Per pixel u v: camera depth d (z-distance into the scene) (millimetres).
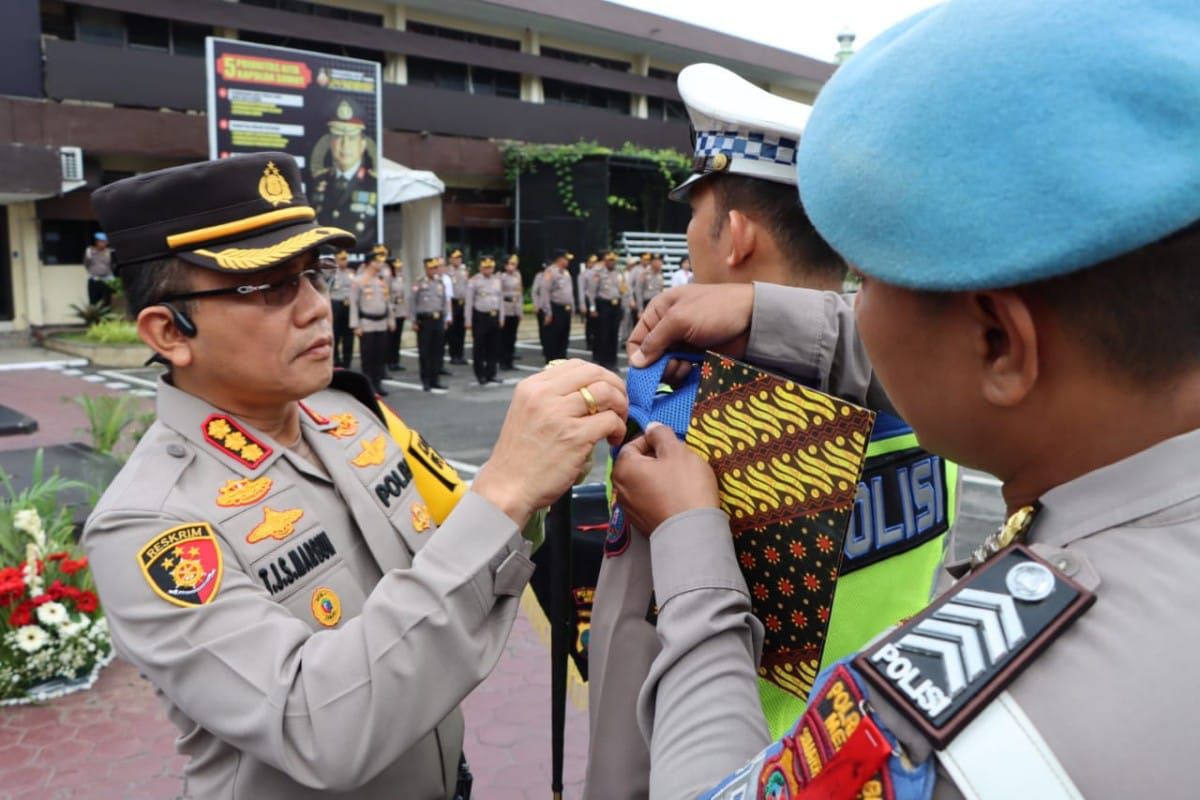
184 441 1308
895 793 536
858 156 589
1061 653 541
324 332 1389
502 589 1107
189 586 1133
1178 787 487
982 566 613
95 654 3828
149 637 1134
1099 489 600
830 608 974
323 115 15508
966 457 679
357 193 16078
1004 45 537
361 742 1049
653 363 1188
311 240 1333
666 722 809
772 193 1213
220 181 1296
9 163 14133
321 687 1064
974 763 518
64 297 16688
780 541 992
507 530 1101
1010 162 524
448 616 1064
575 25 22969
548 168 21531
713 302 1141
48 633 3674
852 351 1129
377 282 12148
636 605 1037
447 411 10453
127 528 1180
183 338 1322
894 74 587
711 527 931
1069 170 509
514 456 1122
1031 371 590
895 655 581
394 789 1313
